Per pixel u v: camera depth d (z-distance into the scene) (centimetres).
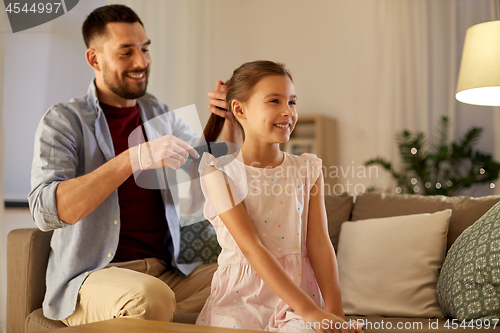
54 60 293
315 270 110
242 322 98
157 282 108
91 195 115
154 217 147
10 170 277
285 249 108
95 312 111
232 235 105
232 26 424
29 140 283
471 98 186
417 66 388
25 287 134
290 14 449
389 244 138
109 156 143
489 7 368
